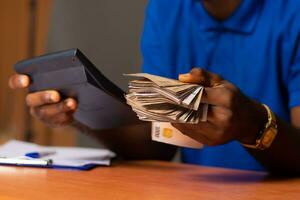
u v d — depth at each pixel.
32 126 2.54
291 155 0.93
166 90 0.73
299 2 1.27
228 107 0.76
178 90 0.73
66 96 1.04
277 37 1.27
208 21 1.36
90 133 1.24
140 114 0.77
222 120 0.76
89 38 2.48
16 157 1.00
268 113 0.86
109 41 2.42
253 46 1.30
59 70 0.96
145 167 1.07
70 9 2.52
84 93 0.98
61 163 1.00
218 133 0.79
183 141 0.91
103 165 1.06
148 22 1.48
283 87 1.30
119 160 1.23
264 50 1.29
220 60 1.35
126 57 2.36
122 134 1.22
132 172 0.98
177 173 0.99
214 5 1.32
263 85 1.31
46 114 1.10
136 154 1.25
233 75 1.33
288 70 1.27
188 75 0.78
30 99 1.09
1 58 2.62
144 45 1.47
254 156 0.94
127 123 1.09
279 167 0.95
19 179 0.84
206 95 0.76
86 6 2.48
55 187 0.77
